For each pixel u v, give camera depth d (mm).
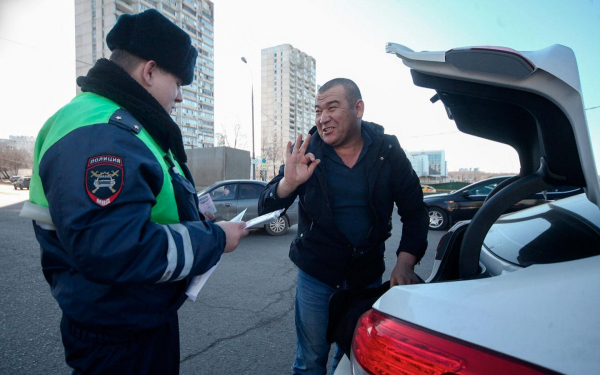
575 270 854
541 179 1119
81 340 1011
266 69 99188
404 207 1707
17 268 4594
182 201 1115
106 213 821
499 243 1375
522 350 720
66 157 838
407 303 930
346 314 1299
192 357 2572
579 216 1294
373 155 1621
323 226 1628
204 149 20547
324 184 1596
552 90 897
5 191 29828
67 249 832
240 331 2980
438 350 800
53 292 1039
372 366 904
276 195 1608
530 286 840
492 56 933
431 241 7188
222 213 7312
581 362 674
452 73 1016
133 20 1102
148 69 1114
